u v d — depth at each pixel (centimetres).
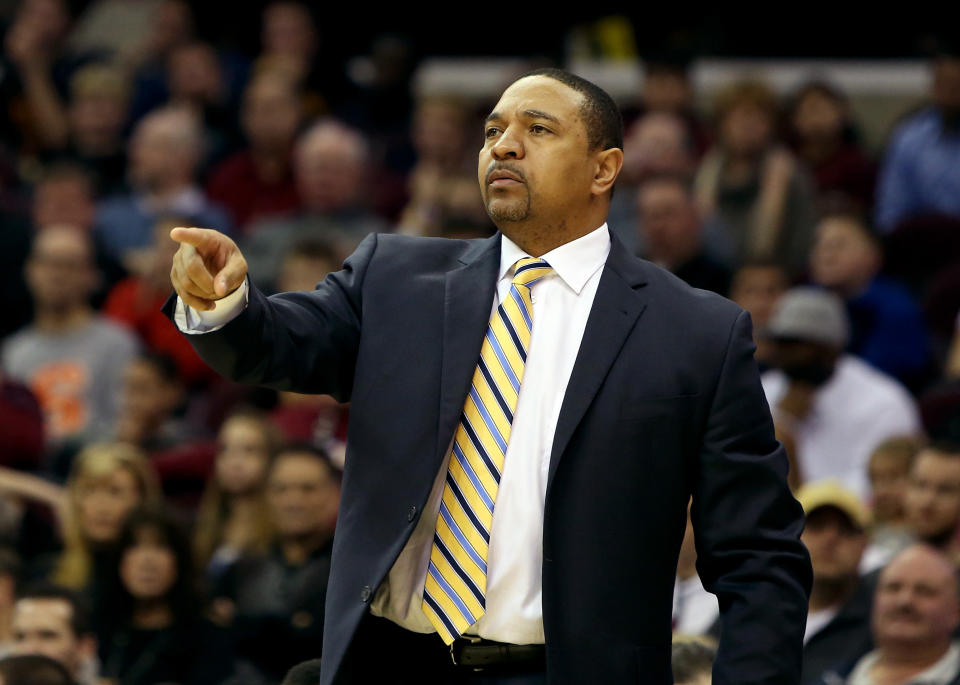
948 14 4103
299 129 3516
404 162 3703
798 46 4188
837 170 3397
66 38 4253
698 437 905
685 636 1322
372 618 916
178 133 3416
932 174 3200
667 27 4216
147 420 2634
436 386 911
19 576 2028
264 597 1973
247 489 2241
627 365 905
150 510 2033
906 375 2705
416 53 4131
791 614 887
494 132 945
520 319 927
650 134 3259
